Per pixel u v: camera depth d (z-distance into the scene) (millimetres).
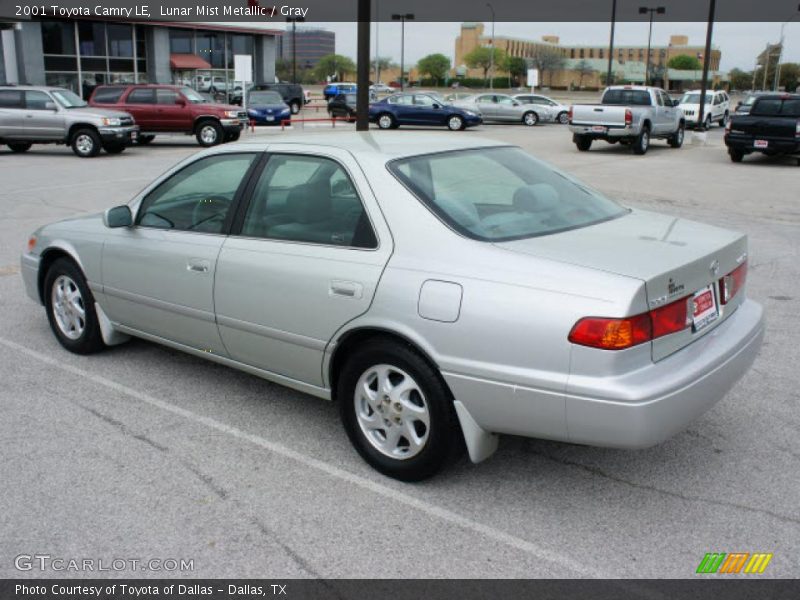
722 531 3191
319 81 135000
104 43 38438
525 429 3137
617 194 13320
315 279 3629
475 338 3125
